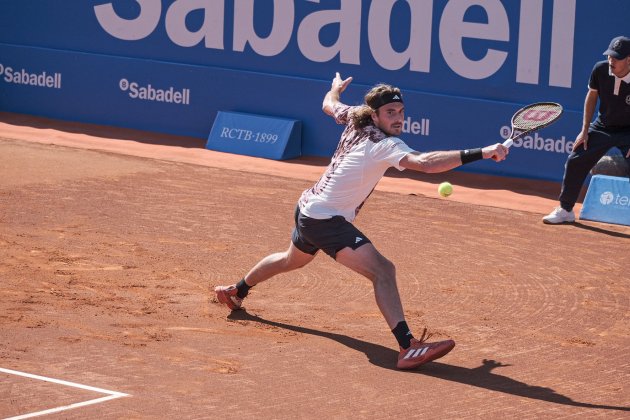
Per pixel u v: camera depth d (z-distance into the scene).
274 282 14.05
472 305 13.42
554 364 11.13
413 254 16.12
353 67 25.31
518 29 23.05
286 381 10.25
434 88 24.36
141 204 18.88
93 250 15.38
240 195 20.19
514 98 23.39
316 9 25.58
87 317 12.16
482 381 10.49
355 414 9.38
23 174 21.34
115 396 9.59
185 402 9.51
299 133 25.83
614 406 9.83
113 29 28.78
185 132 27.91
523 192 22.12
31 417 8.96
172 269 14.51
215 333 11.78
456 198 21.28
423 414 9.45
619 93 18.06
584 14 22.19
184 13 27.56
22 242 15.65
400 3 24.41
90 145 26.02
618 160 21.08
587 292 14.30
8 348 10.88
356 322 12.44
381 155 10.65
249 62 26.80
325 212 11.09
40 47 30.00
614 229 18.69
